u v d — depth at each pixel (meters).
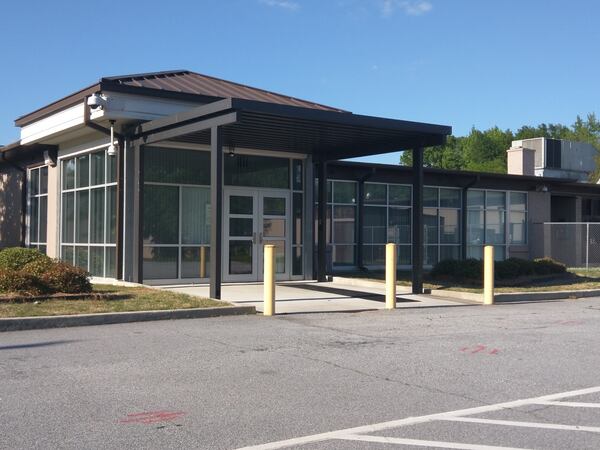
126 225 16.52
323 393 7.06
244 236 18.50
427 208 25.73
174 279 17.34
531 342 10.29
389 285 13.93
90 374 7.65
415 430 5.89
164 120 14.80
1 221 25.44
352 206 23.78
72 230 19.47
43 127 18.72
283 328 11.08
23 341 9.53
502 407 6.68
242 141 17.16
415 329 11.31
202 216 17.89
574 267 28.77
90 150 18.22
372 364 8.49
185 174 17.58
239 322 11.61
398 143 16.81
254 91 19.53
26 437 5.52
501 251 28.00
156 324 11.20
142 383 7.31
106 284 16.00
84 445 5.35
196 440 5.52
